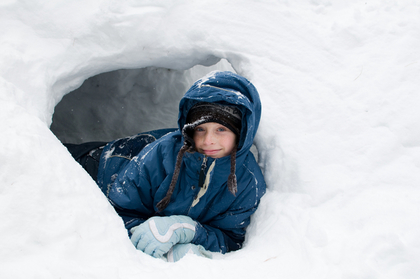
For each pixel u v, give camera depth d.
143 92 2.72
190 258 0.90
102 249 0.82
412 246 0.87
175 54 1.62
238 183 1.31
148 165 1.33
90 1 1.49
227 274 0.86
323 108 1.33
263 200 1.31
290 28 1.56
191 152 1.24
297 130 1.33
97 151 1.81
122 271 0.79
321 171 1.20
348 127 1.26
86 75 1.56
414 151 1.15
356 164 1.17
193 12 1.60
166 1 1.57
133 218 1.31
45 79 1.32
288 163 1.27
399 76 1.30
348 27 1.47
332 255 0.88
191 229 1.18
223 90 1.14
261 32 1.57
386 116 1.23
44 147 0.95
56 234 0.78
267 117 1.41
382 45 1.40
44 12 1.43
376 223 0.97
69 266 0.74
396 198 1.03
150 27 1.54
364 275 0.82
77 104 2.57
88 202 0.91
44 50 1.39
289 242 1.03
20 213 0.78
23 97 1.18
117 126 2.66
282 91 1.44
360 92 1.31
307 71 1.45
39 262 0.73
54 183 0.87
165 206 1.24
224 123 1.14
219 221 1.36
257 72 1.51
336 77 1.39
